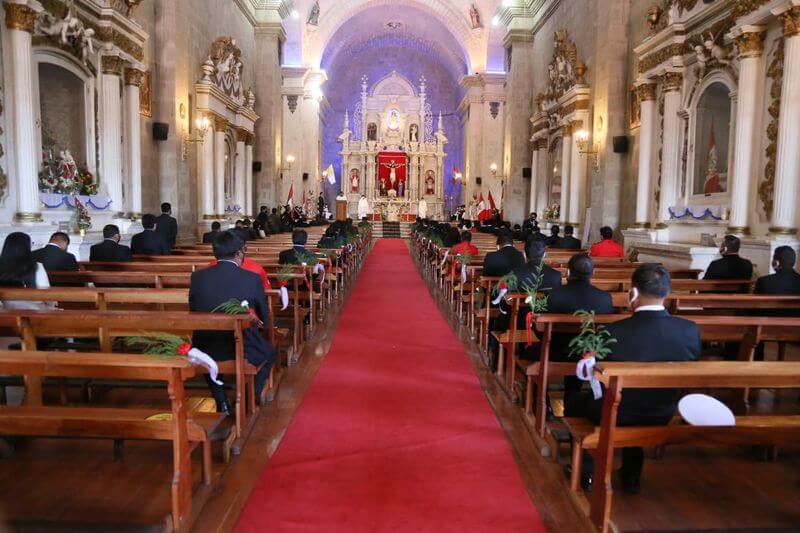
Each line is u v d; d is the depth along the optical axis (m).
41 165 10.13
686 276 8.57
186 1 14.63
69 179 10.50
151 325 4.06
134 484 3.67
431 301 10.77
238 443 4.25
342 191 38.34
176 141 14.16
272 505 3.51
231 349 4.54
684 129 12.22
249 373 4.50
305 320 7.97
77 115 11.36
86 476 3.76
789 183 8.66
